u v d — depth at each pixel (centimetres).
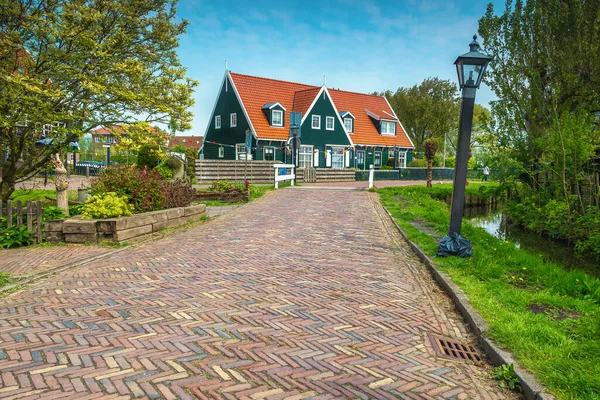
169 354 401
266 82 3716
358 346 436
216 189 1822
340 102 4141
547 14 1734
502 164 1850
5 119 1005
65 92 1024
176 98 1248
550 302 568
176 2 1226
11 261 779
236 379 360
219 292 593
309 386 354
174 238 1020
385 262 808
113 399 324
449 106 5697
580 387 345
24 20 1034
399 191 2317
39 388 338
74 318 488
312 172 2983
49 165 1277
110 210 984
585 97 1639
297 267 746
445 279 670
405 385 365
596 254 1244
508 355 409
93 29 1109
